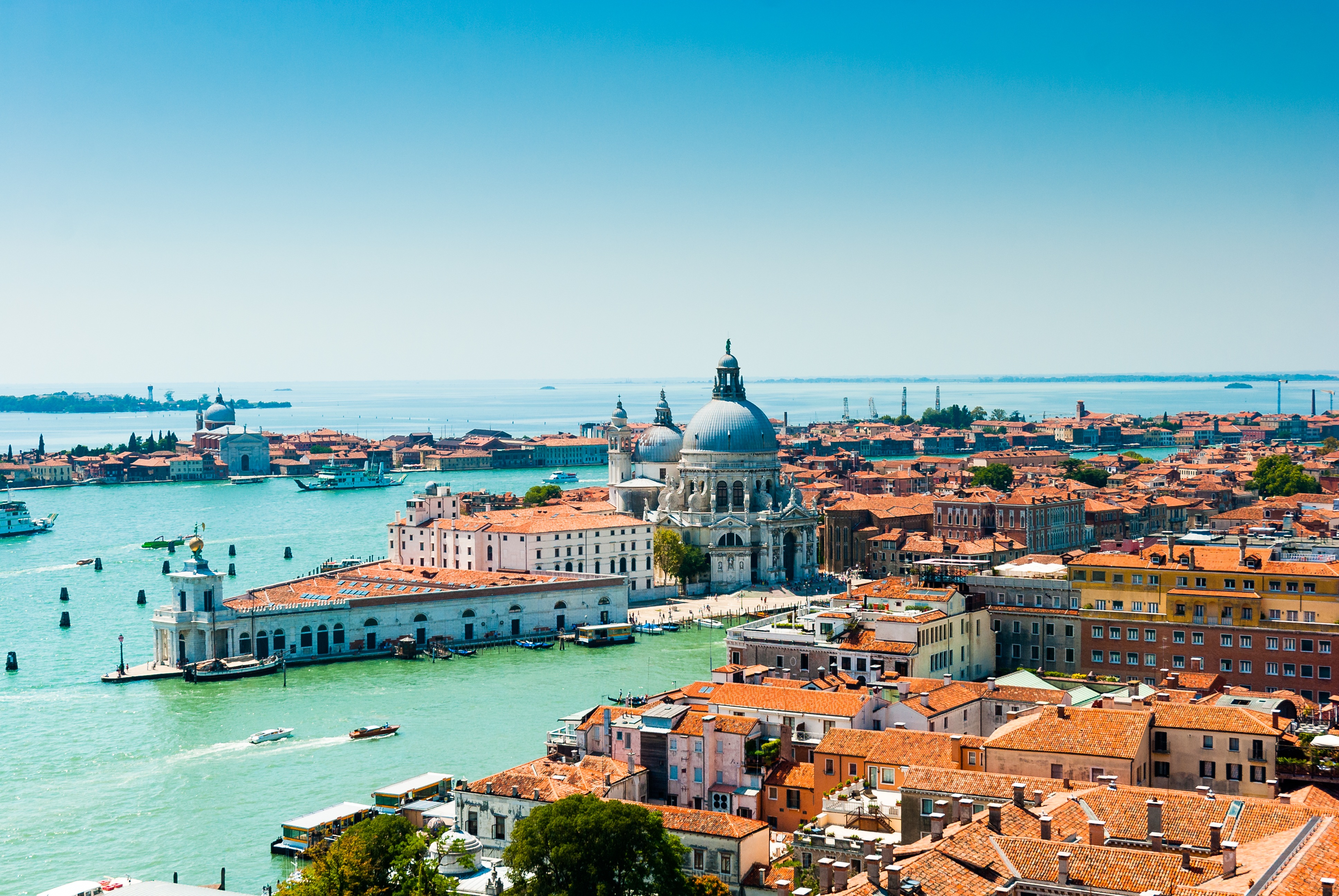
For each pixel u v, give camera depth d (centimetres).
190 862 18775
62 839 19875
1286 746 15188
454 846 15500
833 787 16600
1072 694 19212
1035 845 10906
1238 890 9369
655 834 13138
